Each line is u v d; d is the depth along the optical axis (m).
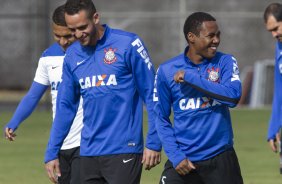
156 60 80.62
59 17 20.56
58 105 19.22
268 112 58.19
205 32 17.20
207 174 17.84
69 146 20.80
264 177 31.33
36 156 37.75
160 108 18.02
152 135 18.16
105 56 18.31
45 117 55.19
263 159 36.28
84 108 18.72
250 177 31.33
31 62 79.81
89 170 18.75
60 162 21.20
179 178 18.05
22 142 42.91
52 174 19.28
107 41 18.34
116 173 18.38
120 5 81.56
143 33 80.88
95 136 18.55
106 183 18.86
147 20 80.81
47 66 21.64
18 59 80.31
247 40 80.31
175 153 17.69
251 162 35.38
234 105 17.17
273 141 21.98
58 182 21.50
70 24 17.94
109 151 18.41
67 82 19.03
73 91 19.11
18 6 81.25
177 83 17.64
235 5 81.06
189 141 17.75
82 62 18.55
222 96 17.03
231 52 80.50
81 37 17.98
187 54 17.80
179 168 17.62
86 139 18.67
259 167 33.94
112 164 18.41
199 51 17.47
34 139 44.16
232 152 17.84
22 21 80.50
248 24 80.44
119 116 18.36
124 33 18.48
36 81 21.97
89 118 18.62
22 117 21.92
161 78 17.84
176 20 80.56
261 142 42.28
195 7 81.25
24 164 35.28
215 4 81.31
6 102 68.31
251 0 81.12
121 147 18.38
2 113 58.56
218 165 17.70
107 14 75.12
